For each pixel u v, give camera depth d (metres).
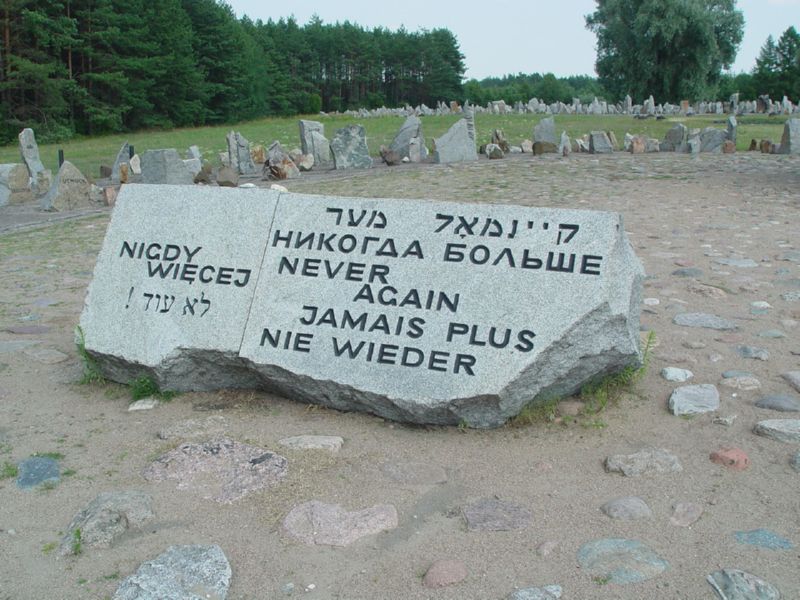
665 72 52.91
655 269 8.42
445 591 3.09
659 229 10.79
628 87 55.03
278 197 5.35
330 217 5.17
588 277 4.52
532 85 98.94
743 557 3.23
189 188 5.60
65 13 43.88
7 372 5.67
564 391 4.74
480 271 4.70
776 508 3.61
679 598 2.99
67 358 5.97
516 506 3.71
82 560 3.36
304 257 5.09
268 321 4.95
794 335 6.05
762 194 14.09
